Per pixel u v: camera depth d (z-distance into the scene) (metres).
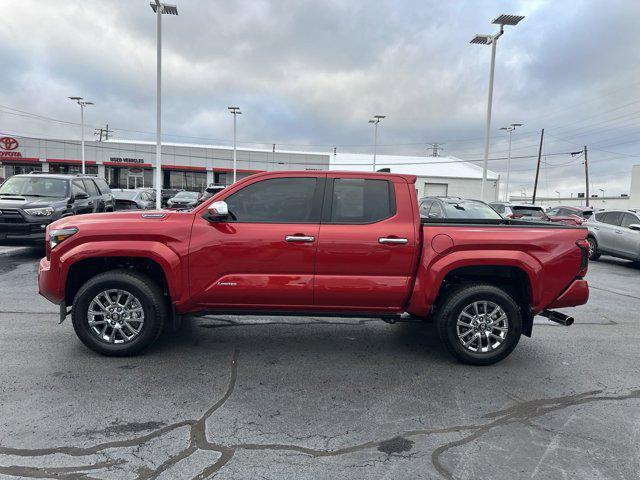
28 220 9.96
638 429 3.49
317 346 5.21
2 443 3.08
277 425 3.43
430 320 4.96
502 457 3.08
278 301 4.58
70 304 4.80
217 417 3.52
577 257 4.64
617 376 4.55
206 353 4.88
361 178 4.68
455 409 3.77
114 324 4.60
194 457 2.98
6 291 7.41
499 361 4.75
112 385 4.02
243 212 4.61
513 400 3.96
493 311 4.68
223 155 52.12
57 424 3.34
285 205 4.62
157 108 21.55
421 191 56.88
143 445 3.11
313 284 4.51
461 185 57.38
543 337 5.85
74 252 4.47
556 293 4.66
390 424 3.50
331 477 2.82
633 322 6.72
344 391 4.06
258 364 4.62
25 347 4.87
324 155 55.53
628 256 13.06
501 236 4.58
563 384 4.32
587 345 5.54
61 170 50.03
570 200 76.88
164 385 4.06
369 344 5.33
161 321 4.60
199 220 4.55
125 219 4.59
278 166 54.25
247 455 3.03
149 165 50.72
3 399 3.70
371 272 4.55
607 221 14.13
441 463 3.00
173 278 4.48
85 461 2.91
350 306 4.64
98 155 49.69
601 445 3.26
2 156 48.12
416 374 4.48
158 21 21.11
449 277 4.94
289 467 2.91
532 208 18.72
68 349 4.84
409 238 4.54
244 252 4.48
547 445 3.24
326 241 4.49
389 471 2.90
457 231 4.59
